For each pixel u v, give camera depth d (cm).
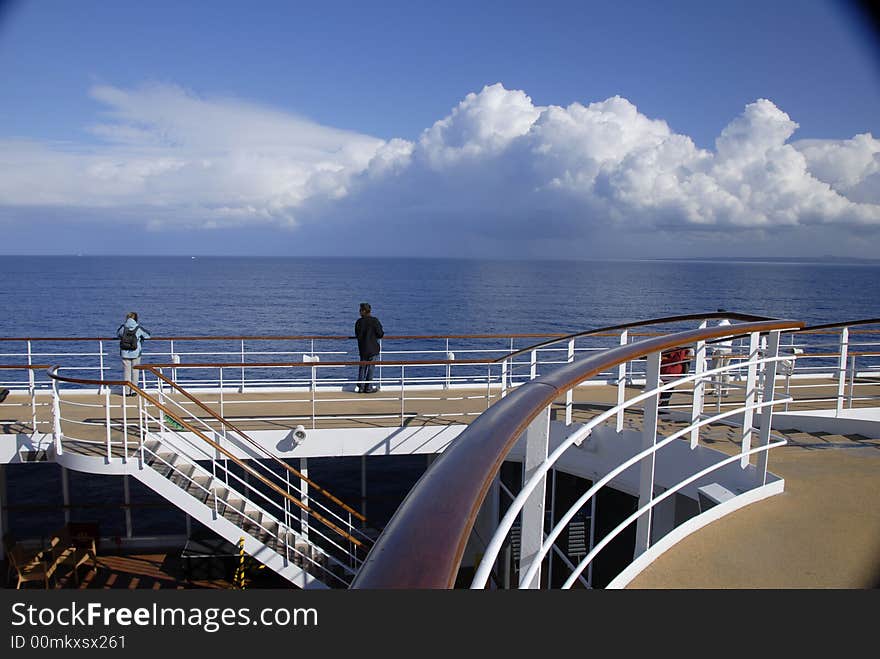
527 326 7012
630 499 747
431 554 89
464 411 958
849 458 515
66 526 1017
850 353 706
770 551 326
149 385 1169
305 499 840
